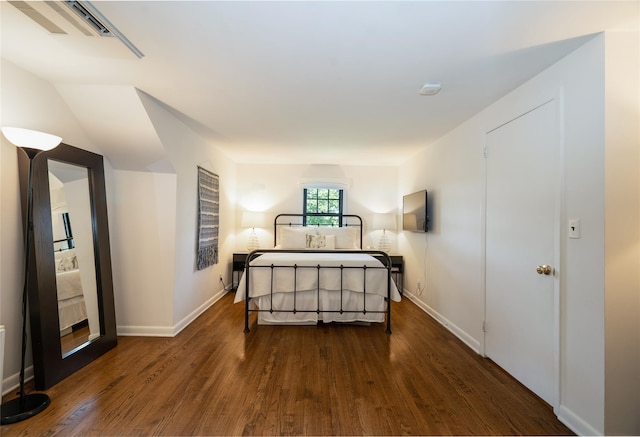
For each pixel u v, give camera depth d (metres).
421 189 4.21
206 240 3.78
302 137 3.61
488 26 1.52
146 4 1.38
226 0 1.34
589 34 1.59
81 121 2.52
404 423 1.75
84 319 2.46
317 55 1.81
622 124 1.57
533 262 2.05
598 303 1.59
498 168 2.46
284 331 3.17
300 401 1.94
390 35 1.61
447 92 2.32
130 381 2.16
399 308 4.10
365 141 3.78
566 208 1.79
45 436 1.61
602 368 1.56
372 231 5.39
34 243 2.02
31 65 1.99
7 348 1.99
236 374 2.27
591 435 1.60
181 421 1.74
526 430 1.70
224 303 4.16
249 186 5.30
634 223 1.57
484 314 2.62
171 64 1.95
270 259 3.39
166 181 3.01
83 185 2.56
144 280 3.01
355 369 2.37
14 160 2.04
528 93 2.12
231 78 2.12
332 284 3.31
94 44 1.73
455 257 3.16
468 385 2.15
